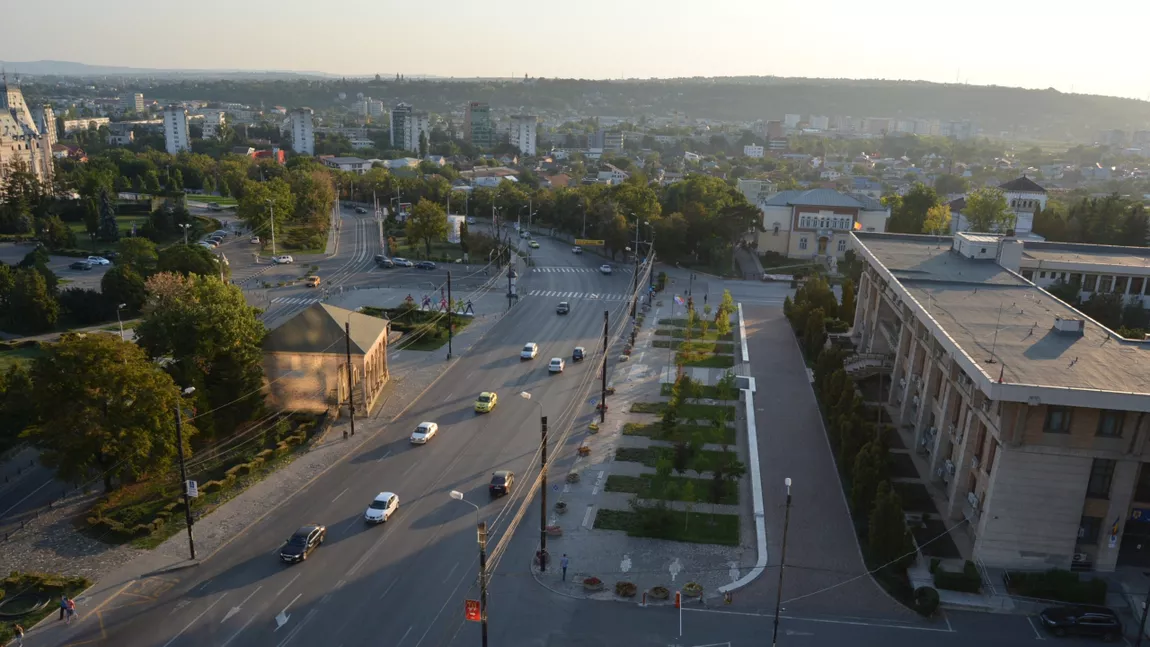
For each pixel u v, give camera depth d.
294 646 51.09
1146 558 62.72
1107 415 57.41
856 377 100.44
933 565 59.88
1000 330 72.38
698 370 108.00
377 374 95.50
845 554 63.38
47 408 66.38
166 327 82.38
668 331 127.69
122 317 128.62
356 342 88.19
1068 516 59.19
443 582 58.56
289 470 75.94
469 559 61.66
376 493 71.75
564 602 56.72
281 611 54.62
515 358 111.19
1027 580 58.41
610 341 120.69
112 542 62.97
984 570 60.47
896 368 93.62
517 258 186.50
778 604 51.12
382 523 66.38
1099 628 54.00
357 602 55.91
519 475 75.69
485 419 89.06
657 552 63.44
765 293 158.75
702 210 186.00
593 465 78.25
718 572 60.84
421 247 197.62
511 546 63.59
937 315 76.81
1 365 103.06
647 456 80.31
